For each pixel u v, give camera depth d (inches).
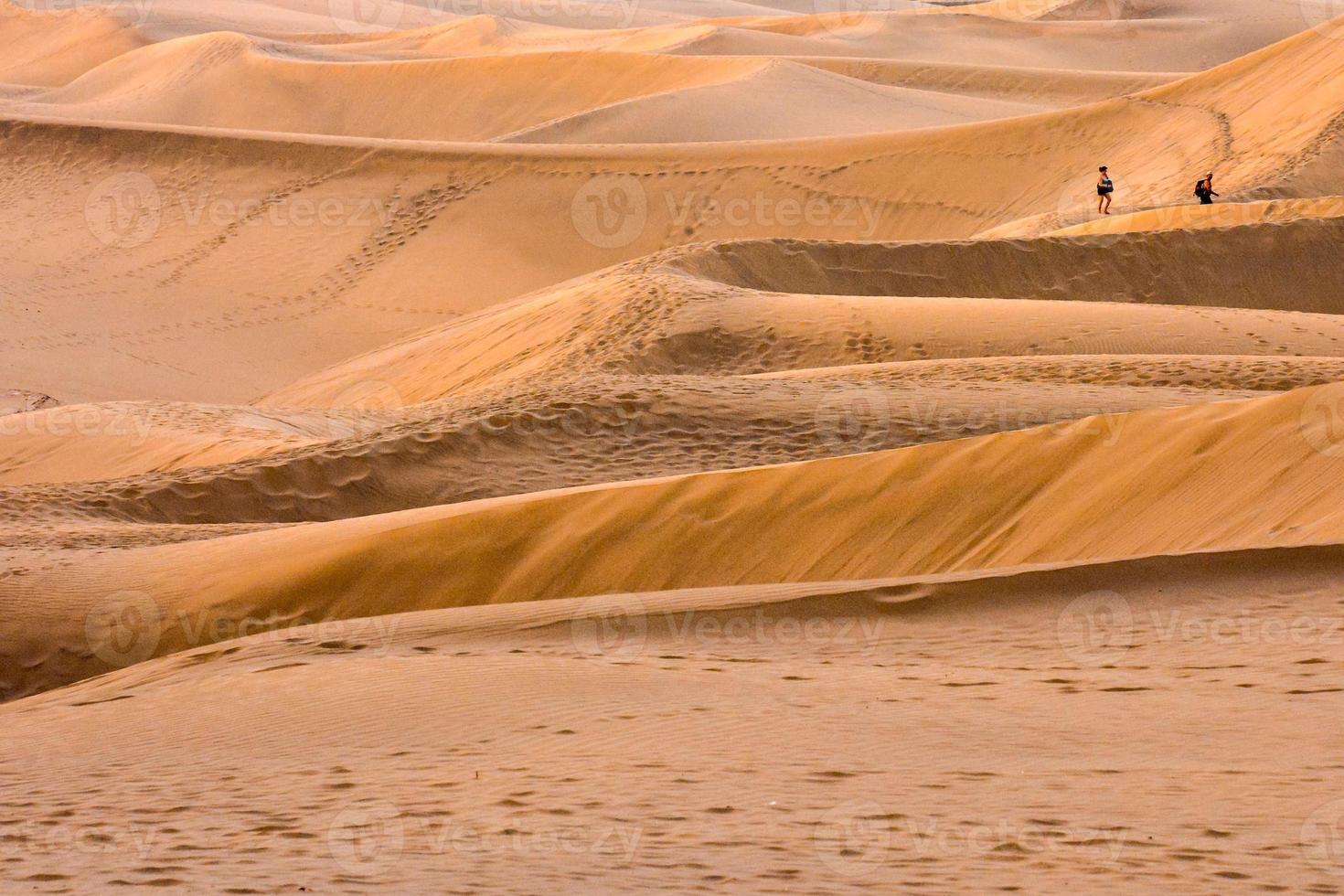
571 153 6707.7
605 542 1829.5
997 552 1658.5
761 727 965.2
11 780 981.8
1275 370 2753.4
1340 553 1285.7
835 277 4136.3
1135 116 6437.0
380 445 2463.1
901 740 919.0
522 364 3540.8
